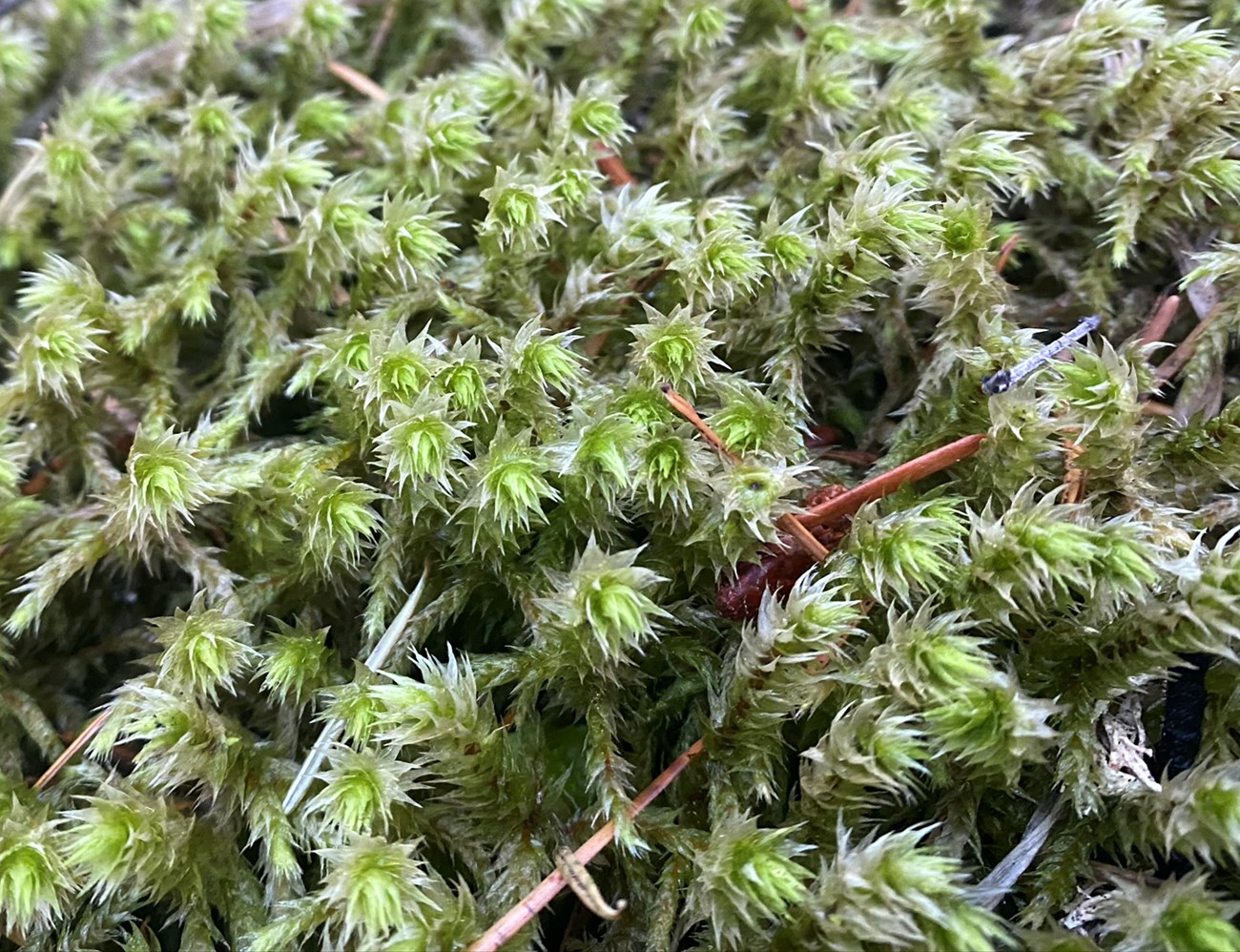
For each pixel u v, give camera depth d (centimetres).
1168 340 9
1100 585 7
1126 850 7
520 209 9
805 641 7
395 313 9
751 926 6
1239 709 7
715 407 8
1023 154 9
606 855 7
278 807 7
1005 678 6
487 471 7
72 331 9
